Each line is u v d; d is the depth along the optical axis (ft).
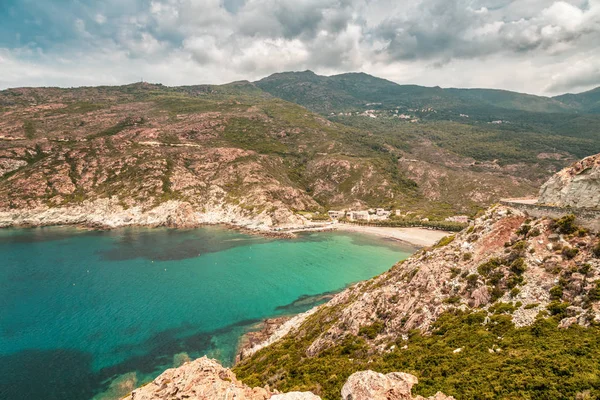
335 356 147.74
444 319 134.00
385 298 172.14
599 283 107.24
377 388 85.35
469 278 146.30
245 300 341.62
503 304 124.67
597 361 79.71
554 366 81.87
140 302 329.93
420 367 105.40
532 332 104.06
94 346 251.19
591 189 138.72
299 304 334.65
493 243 156.87
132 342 257.75
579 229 130.93
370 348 143.23
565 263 124.06
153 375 218.18
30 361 232.12
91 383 209.97
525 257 137.08
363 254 522.06
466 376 89.20
